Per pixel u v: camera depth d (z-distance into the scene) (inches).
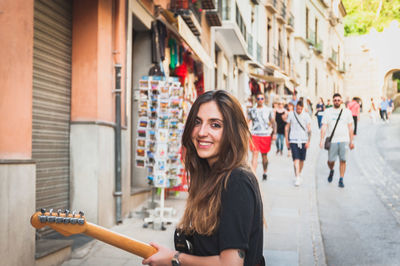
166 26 376.8
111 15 263.0
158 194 335.9
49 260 175.8
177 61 425.1
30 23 167.6
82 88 241.3
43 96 212.4
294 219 276.1
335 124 379.9
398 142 685.3
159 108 256.7
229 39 762.8
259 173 451.5
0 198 145.4
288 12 1321.4
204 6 541.0
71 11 242.5
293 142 389.4
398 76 2235.5
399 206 311.6
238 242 60.6
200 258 63.8
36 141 205.5
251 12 995.9
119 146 262.8
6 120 153.6
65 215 71.9
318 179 422.0
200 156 69.9
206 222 64.1
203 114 70.1
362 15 2309.3
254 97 1033.5
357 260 203.9
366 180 412.5
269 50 1150.3
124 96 282.4
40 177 209.0
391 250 217.6
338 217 285.1
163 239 229.0
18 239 155.3
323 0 1662.2
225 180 64.2
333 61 1851.6
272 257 201.2
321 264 194.5
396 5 2229.3
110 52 261.0
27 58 165.5
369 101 2158.0
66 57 237.3
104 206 244.4
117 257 196.2
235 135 68.4
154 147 257.9
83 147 236.7
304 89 1461.6
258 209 64.6
